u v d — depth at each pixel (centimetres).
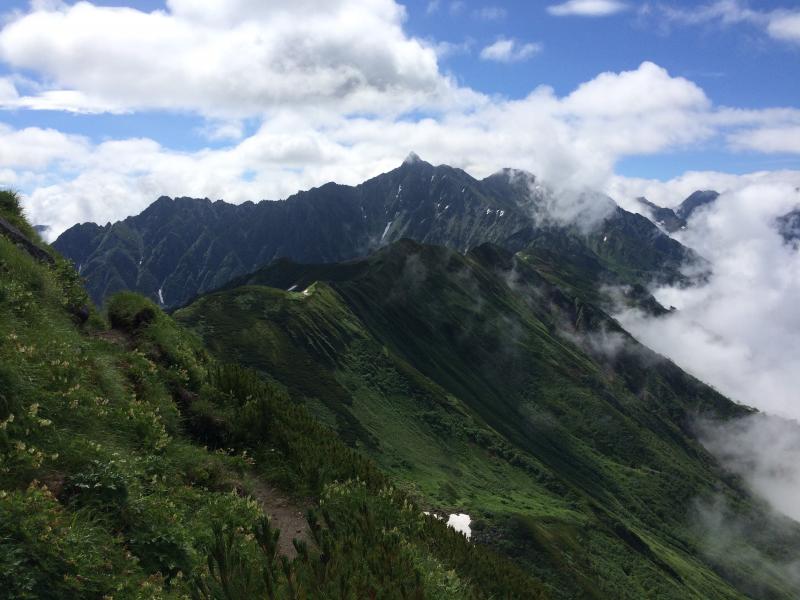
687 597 11662
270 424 1750
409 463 12975
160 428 1347
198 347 2055
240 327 15538
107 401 1259
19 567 742
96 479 991
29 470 931
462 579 1356
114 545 905
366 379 15888
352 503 1470
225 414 1691
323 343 16300
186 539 1041
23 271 1535
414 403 15988
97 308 1853
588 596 9669
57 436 1027
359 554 1136
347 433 12900
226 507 1236
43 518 820
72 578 782
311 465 1603
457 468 13988
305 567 1034
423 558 1308
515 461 15550
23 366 1110
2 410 981
